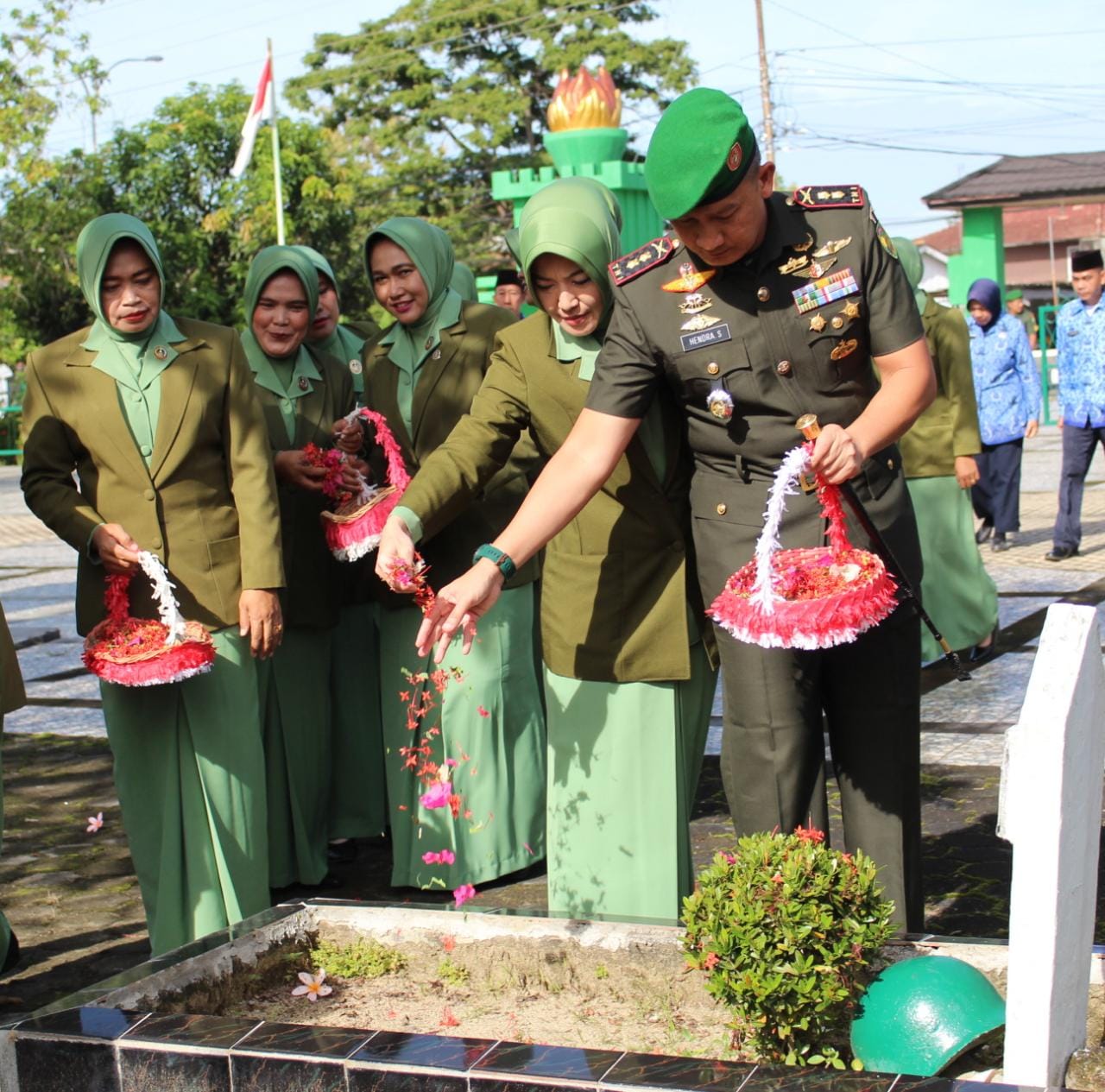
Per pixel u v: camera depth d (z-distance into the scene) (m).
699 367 3.29
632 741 3.66
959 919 4.23
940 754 5.94
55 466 4.19
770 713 3.33
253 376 4.70
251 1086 2.62
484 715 4.20
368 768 5.30
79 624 4.27
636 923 3.22
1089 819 2.57
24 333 30.80
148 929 4.25
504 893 4.78
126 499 4.13
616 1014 3.15
